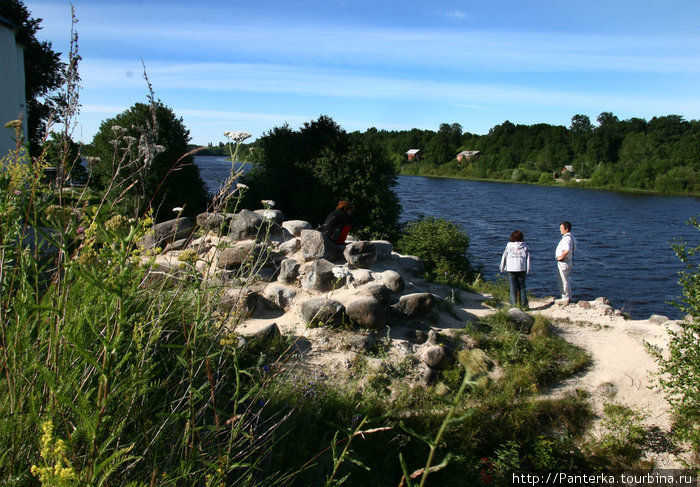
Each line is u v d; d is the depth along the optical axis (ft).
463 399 18.58
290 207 63.36
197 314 7.73
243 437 9.62
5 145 40.60
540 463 17.08
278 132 64.49
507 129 458.50
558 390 21.01
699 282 19.51
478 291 31.37
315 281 23.27
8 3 72.33
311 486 11.07
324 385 16.56
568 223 31.27
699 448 18.08
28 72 74.13
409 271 29.32
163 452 7.75
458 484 14.65
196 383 9.50
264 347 18.38
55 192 7.37
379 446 14.34
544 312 28.58
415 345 21.43
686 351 19.56
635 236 116.67
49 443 5.08
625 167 329.72
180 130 50.06
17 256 6.86
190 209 49.83
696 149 304.91
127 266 5.81
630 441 18.70
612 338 25.76
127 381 6.23
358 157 60.59
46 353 7.33
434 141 471.21
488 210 163.12
